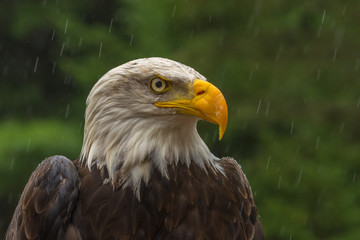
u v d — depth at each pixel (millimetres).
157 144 5531
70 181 5559
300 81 18062
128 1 22656
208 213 5598
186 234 5512
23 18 28344
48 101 29016
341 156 16172
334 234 15016
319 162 16031
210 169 5766
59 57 28172
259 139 18031
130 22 23047
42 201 5512
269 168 15922
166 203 5523
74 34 24062
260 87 18281
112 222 5438
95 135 5586
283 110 17625
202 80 5527
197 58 18812
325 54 18359
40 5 28453
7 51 29828
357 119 17094
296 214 14914
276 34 18812
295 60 18422
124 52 22344
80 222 5484
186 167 5633
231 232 5648
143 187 5504
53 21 27641
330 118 17281
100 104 5539
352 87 17922
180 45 20500
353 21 18609
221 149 18578
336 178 15297
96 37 23031
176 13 20203
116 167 5520
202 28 20156
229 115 17969
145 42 21297
